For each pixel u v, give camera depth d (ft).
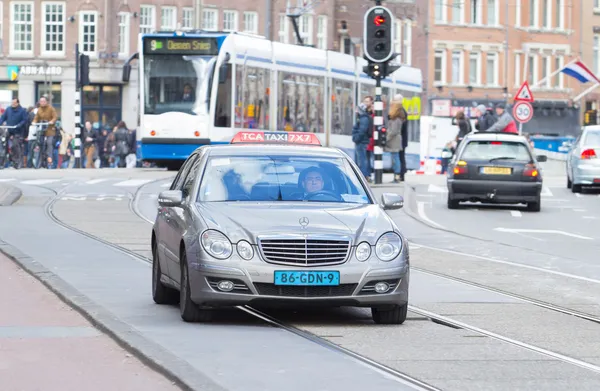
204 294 96.99
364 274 97.14
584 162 306.35
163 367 76.95
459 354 86.94
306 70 353.92
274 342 90.58
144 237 175.73
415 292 125.80
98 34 593.83
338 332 96.37
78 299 107.34
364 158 304.91
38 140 359.05
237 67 323.98
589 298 123.03
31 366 80.07
